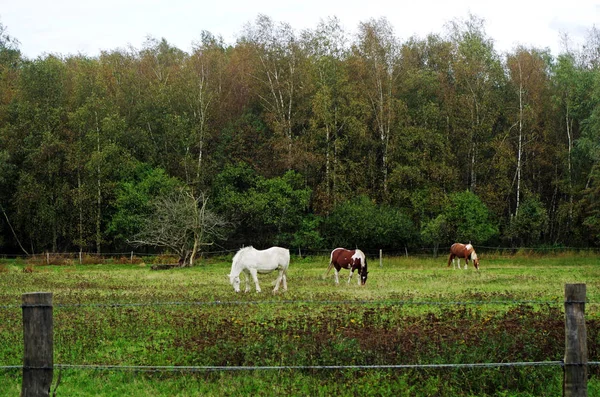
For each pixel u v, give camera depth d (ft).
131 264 147.84
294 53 182.91
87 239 169.07
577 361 27.12
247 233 174.91
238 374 36.63
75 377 37.24
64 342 44.45
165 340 45.16
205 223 144.77
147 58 200.13
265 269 77.05
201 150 176.24
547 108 182.50
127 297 69.15
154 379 36.65
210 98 176.24
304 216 169.07
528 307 46.98
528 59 178.40
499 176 174.19
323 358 36.14
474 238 160.56
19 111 171.01
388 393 33.04
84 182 169.99
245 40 199.21
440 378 34.12
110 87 189.78
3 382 36.19
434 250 158.30
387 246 163.73
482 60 177.37
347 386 33.91
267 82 184.96
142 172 171.42
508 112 181.27
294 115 180.75
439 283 87.35
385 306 52.90
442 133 180.96
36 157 166.09
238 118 185.98
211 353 38.81
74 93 180.55
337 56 180.45
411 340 37.04
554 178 182.50
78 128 171.83
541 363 29.45
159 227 145.38
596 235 162.30
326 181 173.37
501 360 34.81
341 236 163.32
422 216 168.25
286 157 169.07
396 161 175.94
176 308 58.65
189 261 140.46
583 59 188.03
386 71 179.42
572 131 181.06
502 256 156.76
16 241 181.16
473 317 46.68
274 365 36.60
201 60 185.57
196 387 35.17
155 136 181.78
